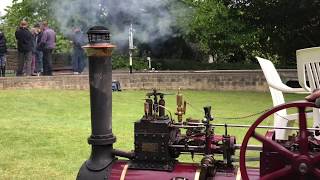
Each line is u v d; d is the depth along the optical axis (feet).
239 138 23.39
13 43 61.62
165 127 11.21
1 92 41.09
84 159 20.49
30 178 17.75
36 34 46.73
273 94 17.16
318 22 53.93
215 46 61.93
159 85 52.60
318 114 13.99
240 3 55.26
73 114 32.71
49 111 33.65
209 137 11.02
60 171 18.70
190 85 53.21
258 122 9.41
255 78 51.93
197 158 19.13
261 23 56.54
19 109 33.88
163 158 11.21
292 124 16.78
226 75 52.65
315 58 13.92
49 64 47.37
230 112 34.50
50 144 23.12
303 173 9.28
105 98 11.34
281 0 51.39
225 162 11.18
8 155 20.97
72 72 52.95
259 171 10.81
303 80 14.26
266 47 60.29
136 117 31.30
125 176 11.23
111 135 11.51
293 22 53.42
